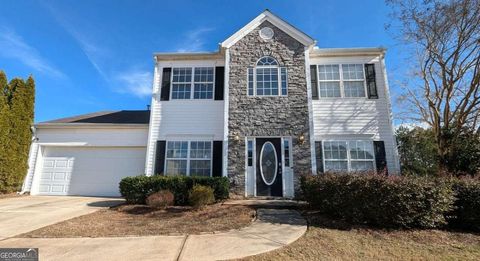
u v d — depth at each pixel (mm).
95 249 4746
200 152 11062
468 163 9250
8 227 6215
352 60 11586
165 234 5727
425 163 14164
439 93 11773
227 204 8617
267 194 10039
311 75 11461
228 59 11312
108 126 12484
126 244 5027
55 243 5078
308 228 6105
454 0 10188
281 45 11328
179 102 11555
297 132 10430
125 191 9281
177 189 9125
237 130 10570
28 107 12594
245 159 10312
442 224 6039
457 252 4836
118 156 12344
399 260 4492
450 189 6109
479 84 10344
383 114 10969
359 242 5270
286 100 10734
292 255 4594
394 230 5863
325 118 11016
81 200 10391
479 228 5945
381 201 6020
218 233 5781
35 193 12125
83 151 12523
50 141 12578
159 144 11164
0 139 11438
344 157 10625
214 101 11484
